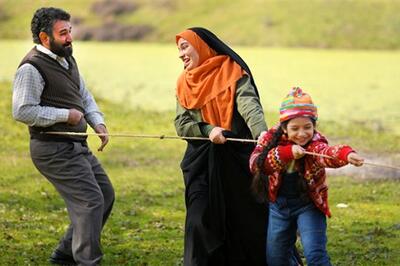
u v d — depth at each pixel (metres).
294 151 11.70
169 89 56.03
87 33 105.62
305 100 11.89
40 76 14.10
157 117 40.66
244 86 13.39
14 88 14.06
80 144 14.56
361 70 69.25
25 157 29.33
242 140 12.80
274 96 52.50
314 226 12.02
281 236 12.37
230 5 106.06
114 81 61.06
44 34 14.20
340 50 87.56
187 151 13.92
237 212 13.37
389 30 92.25
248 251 13.45
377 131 37.75
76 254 14.10
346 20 95.62
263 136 12.35
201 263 13.05
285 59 78.56
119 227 18.88
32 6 115.06
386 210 21.19
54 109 14.09
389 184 25.06
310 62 75.81
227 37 95.19
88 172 14.30
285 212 12.21
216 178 13.17
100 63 76.62
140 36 104.31
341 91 55.22
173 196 23.00
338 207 21.56
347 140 34.47
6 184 24.19
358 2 100.00
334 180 25.73
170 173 26.75
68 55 14.38
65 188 14.25
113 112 41.44
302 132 11.84
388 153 31.19
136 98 50.75
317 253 11.81
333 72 67.62
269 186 12.18
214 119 13.49
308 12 98.75
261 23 97.06
